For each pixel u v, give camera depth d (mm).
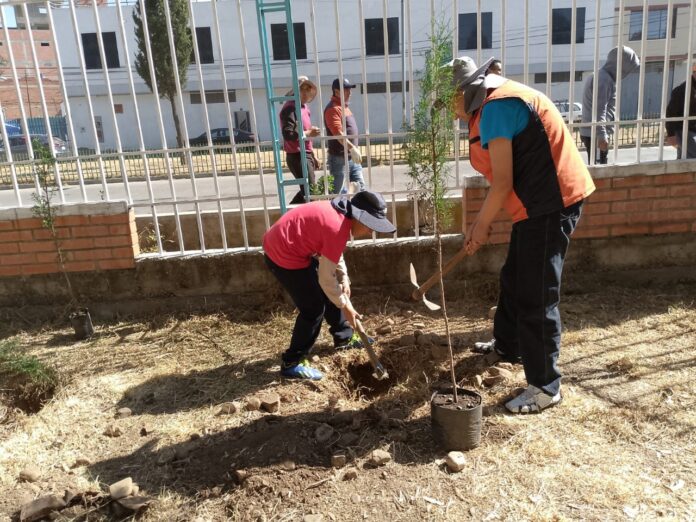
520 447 2918
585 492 2584
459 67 3109
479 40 4566
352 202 3439
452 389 3109
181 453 3033
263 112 25156
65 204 4836
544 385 3207
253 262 4941
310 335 3732
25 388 3799
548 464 2783
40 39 23781
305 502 2615
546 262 3066
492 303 4836
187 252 5035
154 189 11516
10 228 4891
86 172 12445
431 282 3391
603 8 22812
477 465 2801
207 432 3213
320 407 3428
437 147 2834
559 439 2973
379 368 3342
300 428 3113
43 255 4941
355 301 4938
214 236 6160
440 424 2873
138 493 2744
